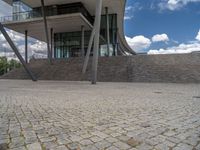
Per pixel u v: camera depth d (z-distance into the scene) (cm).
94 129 409
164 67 2508
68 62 3142
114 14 3794
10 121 467
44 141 336
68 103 739
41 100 810
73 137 358
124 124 449
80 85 1742
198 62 2475
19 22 3250
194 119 502
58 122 462
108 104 722
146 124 451
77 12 3134
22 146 313
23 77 3025
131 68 2612
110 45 3819
